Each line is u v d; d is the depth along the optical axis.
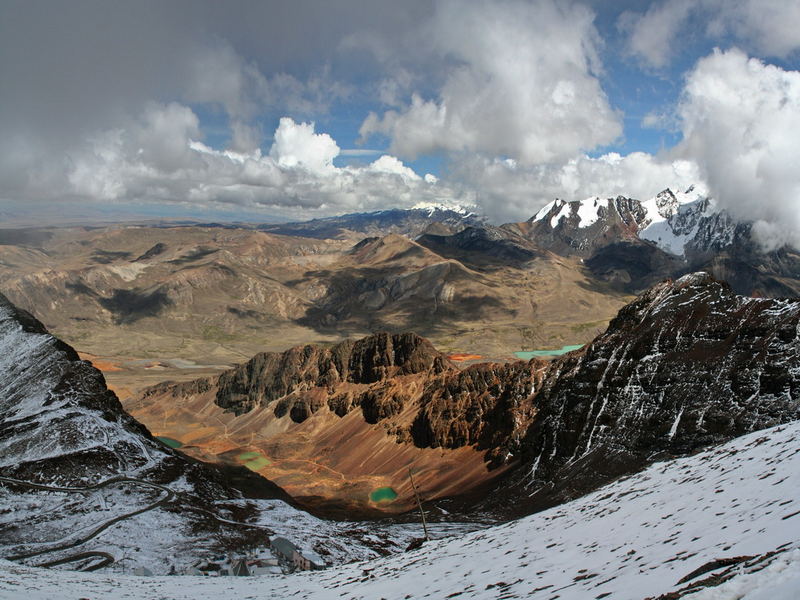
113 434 147.50
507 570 37.56
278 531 118.94
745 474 38.50
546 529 49.53
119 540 105.38
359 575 56.41
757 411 114.31
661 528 34.22
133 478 134.38
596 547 35.78
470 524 128.38
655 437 126.31
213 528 116.50
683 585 20.58
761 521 26.11
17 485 122.75
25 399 155.12
